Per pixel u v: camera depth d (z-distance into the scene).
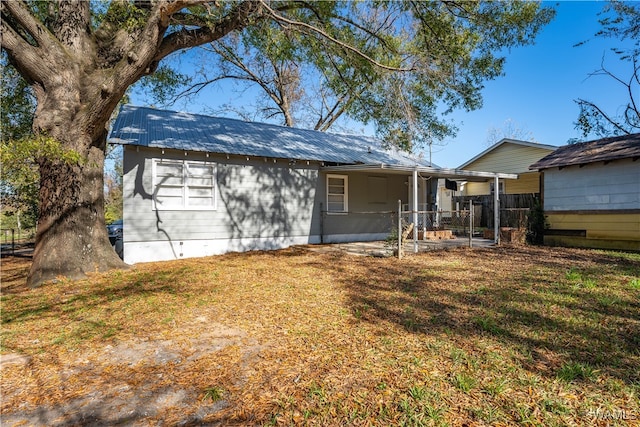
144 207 9.11
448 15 8.60
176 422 2.25
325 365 2.95
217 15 7.90
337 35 9.08
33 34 6.52
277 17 7.64
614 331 3.62
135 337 3.72
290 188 11.63
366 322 4.02
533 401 2.35
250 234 10.80
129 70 6.50
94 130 7.03
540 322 3.92
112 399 2.54
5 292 5.96
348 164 12.30
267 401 2.43
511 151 18.22
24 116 9.84
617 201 9.99
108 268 7.32
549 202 11.70
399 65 8.73
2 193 8.11
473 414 2.22
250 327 3.95
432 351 3.18
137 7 7.76
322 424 2.17
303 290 5.59
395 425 2.13
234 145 10.72
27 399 2.57
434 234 12.87
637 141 10.48
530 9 8.23
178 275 6.93
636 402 2.32
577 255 8.99
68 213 6.84
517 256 8.94
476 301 4.79
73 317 4.43
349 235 13.02
